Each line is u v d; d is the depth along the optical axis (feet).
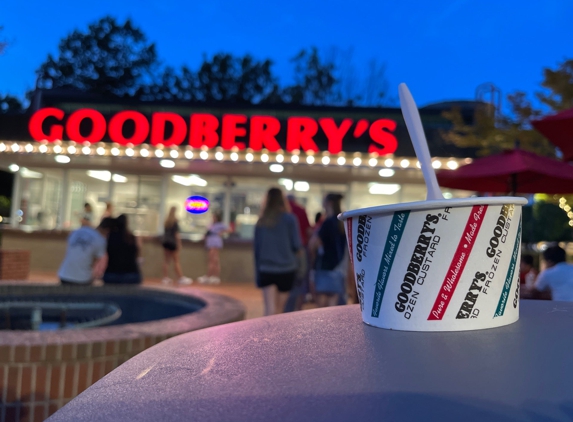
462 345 2.37
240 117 37.09
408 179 41.45
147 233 45.24
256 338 2.61
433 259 2.78
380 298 2.89
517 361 2.05
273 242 14.69
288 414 1.51
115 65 118.73
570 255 38.34
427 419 1.47
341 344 2.43
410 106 3.18
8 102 98.99
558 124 14.69
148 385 1.85
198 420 1.48
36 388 7.36
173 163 39.91
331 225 16.63
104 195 46.11
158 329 8.50
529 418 1.47
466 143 32.86
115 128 37.52
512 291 2.93
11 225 46.50
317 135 36.96
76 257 16.31
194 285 35.17
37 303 14.24
